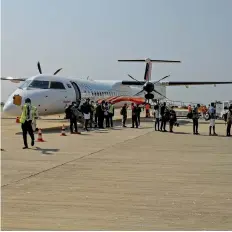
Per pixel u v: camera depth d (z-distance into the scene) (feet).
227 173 33.17
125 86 123.44
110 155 43.32
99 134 69.15
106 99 107.45
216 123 111.45
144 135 68.13
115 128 84.38
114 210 21.89
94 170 34.09
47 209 22.02
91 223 19.56
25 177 30.81
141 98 119.14
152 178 30.86
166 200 24.09
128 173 32.86
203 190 26.84
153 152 46.24
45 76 80.12
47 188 27.12
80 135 66.80
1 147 49.47
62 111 82.23
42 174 32.09
